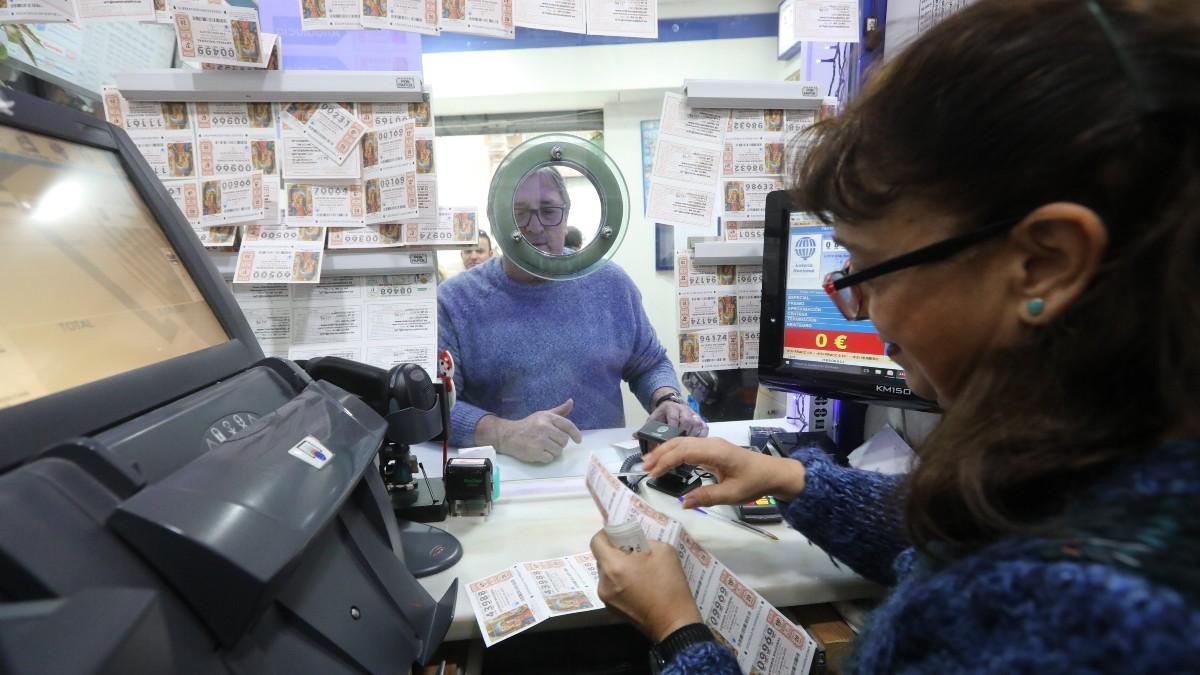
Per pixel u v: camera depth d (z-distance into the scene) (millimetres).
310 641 439
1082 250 247
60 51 1202
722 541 780
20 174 462
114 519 324
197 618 342
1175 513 202
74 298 457
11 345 383
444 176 2658
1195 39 225
